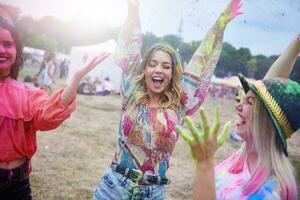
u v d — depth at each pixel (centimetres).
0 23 238
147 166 269
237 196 170
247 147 183
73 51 1692
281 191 157
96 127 875
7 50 237
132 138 269
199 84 290
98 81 1573
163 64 274
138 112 273
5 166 244
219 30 294
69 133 773
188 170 634
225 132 150
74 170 550
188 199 504
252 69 3572
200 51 293
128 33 289
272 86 167
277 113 160
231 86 2269
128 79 285
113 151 691
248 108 175
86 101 1280
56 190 468
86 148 680
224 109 1647
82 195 466
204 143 146
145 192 268
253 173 169
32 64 2311
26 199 258
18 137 239
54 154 612
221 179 186
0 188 244
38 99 244
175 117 276
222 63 3506
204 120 147
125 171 268
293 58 226
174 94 280
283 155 166
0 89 239
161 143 269
